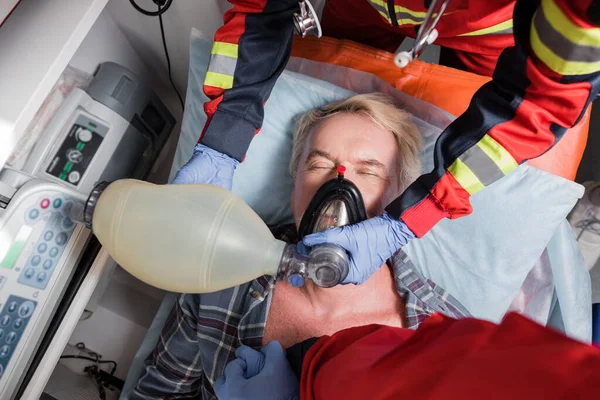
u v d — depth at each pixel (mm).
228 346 1239
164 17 1562
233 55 1119
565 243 1464
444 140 991
